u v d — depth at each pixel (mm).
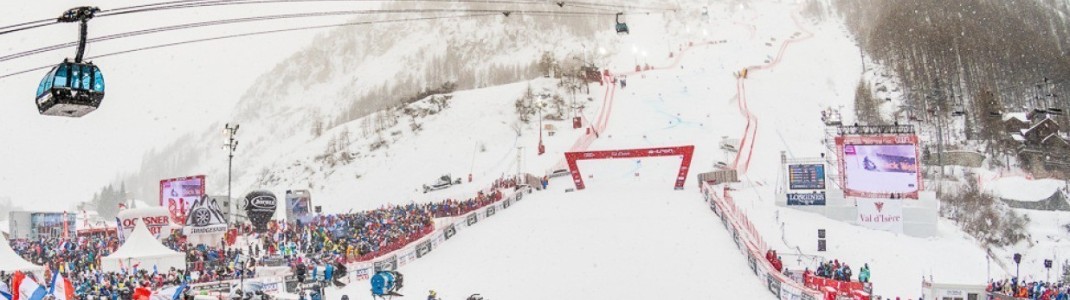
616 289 39406
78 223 82875
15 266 40500
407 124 116125
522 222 55312
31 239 65375
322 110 198250
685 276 41062
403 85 186500
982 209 67938
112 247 53000
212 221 53781
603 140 93312
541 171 84875
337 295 40000
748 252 42562
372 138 115250
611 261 44406
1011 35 137000
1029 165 90250
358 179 103750
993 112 99625
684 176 65750
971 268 46000
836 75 119000
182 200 62906
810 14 159250
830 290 35469
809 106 104812
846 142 53625
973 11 145750
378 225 55375
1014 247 65500
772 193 61188
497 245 49938
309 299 35625
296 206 61188
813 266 43938
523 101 111250
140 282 37844
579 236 50188
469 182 88938
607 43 173750
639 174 76500
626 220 53625
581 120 102625
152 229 54062
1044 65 125000
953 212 66938
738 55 131375
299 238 53531
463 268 45438
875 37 131500
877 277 42906
